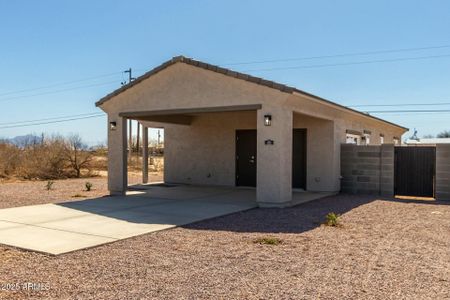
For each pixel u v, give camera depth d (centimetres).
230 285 544
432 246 761
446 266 630
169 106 1437
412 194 1560
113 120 1583
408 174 1569
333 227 945
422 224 988
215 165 1956
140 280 566
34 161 2584
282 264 640
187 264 642
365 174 1641
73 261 663
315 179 1670
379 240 810
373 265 634
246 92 1280
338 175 1673
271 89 1229
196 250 732
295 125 1716
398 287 535
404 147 1578
